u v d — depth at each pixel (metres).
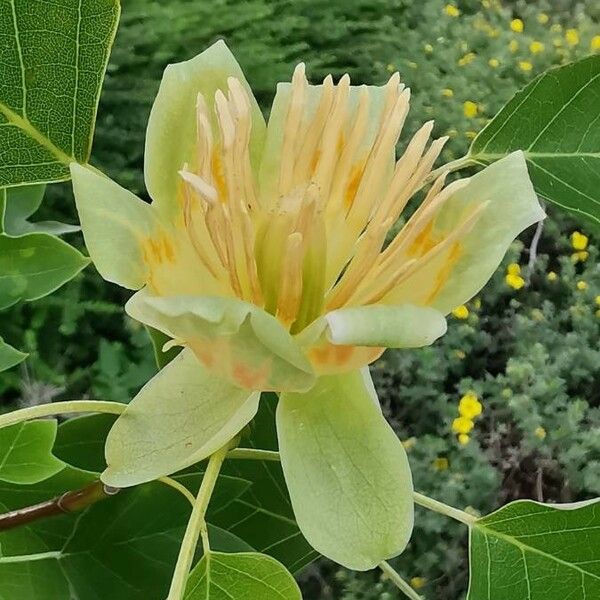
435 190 0.12
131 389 0.48
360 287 0.12
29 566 0.16
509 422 0.49
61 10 0.11
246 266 0.12
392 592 0.44
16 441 0.14
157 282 0.12
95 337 0.52
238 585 0.13
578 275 0.57
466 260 0.12
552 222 0.58
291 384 0.12
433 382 0.51
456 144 0.60
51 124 0.13
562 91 0.14
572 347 0.51
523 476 0.48
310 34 0.70
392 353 0.50
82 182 0.12
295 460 0.12
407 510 0.12
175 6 0.63
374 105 0.13
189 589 0.13
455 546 0.44
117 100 0.58
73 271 0.16
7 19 0.11
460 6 0.82
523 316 0.53
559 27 0.74
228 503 0.17
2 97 0.12
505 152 0.15
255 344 0.11
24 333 0.50
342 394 0.12
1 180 0.13
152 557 0.16
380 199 0.12
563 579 0.14
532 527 0.14
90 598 0.16
